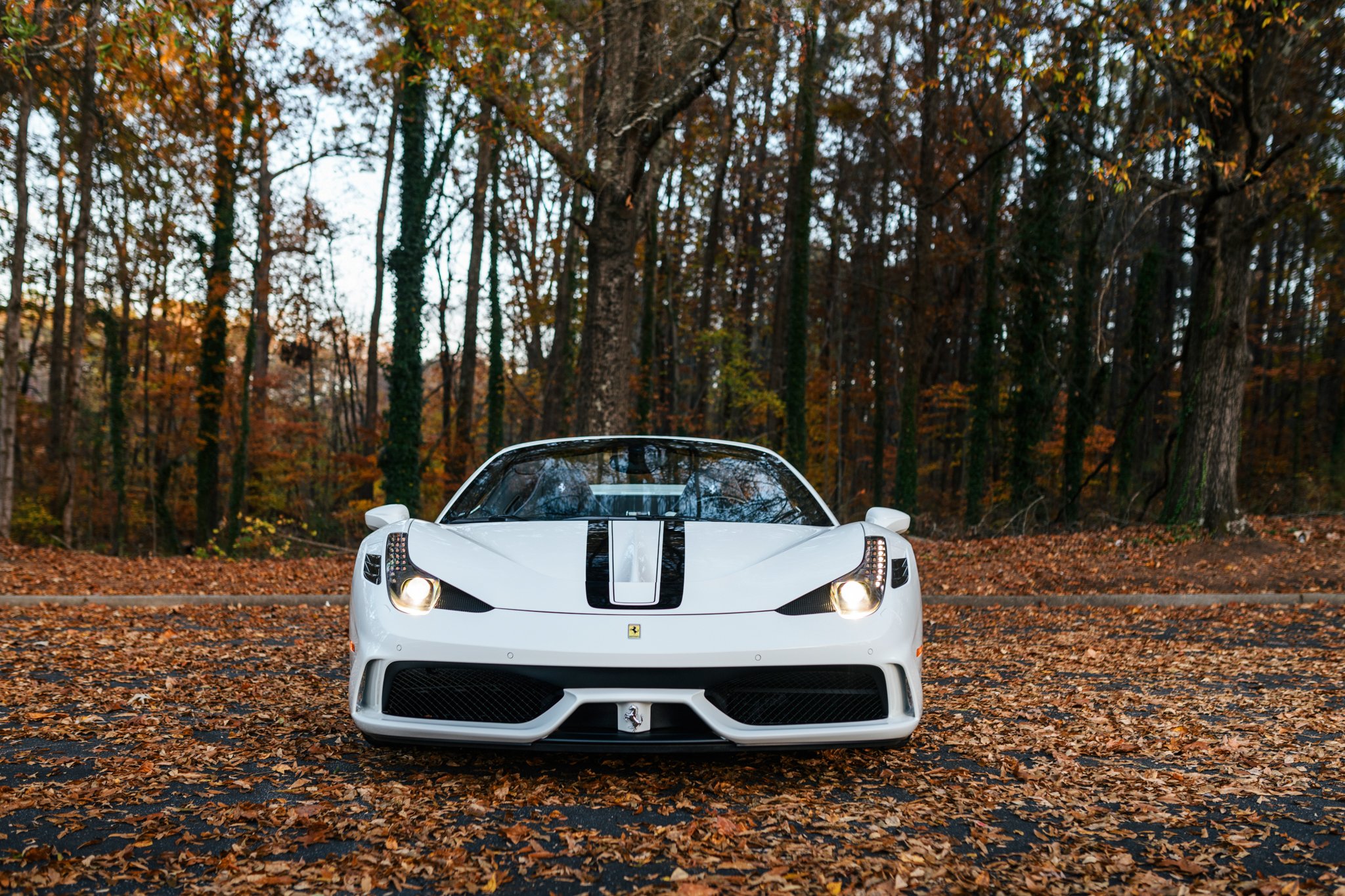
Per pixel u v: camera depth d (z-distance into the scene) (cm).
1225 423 1173
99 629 637
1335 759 327
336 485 2891
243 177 2262
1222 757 329
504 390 2869
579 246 2845
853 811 262
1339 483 1855
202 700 406
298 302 2892
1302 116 1196
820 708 279
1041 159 2209
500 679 273
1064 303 2308
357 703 284
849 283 3362
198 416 2469
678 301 3288
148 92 955
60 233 2052
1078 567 1014
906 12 2139
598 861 223
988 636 646
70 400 1989
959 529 1886
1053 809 269
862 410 3738
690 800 271
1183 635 648
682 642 261
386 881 209
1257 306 3184
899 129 2770
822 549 301
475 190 2628
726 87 2820
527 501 359
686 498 357
